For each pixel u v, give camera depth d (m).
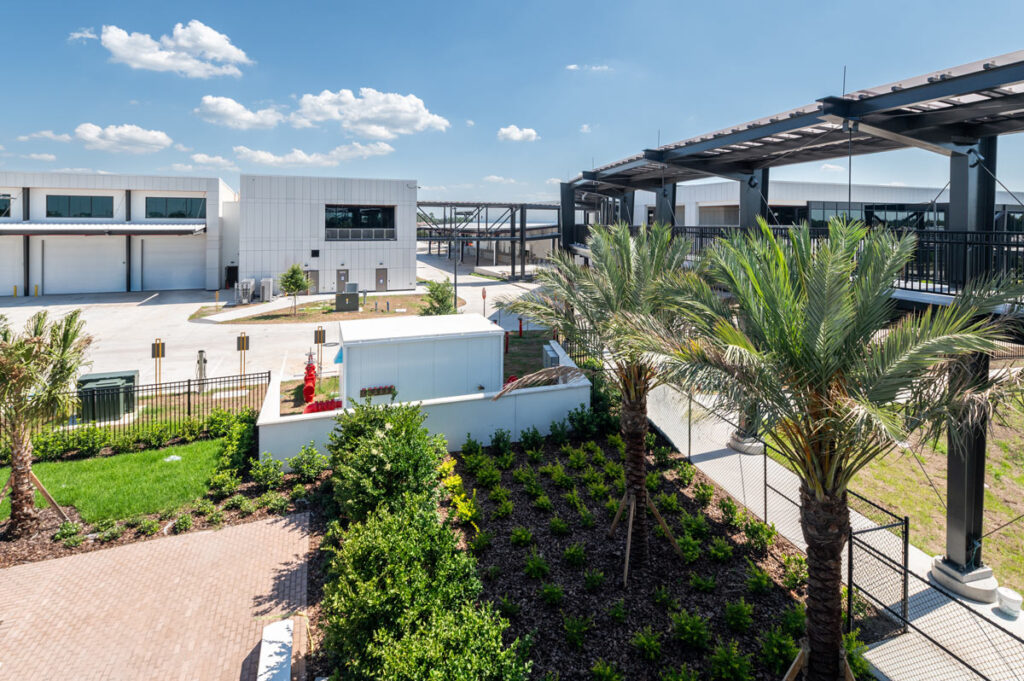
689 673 7.27
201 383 17.47
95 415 16.25
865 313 6.39
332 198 45.47
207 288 46.91
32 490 10.55
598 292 10.14
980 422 6.78
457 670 5.35
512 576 9.31
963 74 8.39
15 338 10.48
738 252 7.14
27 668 7.23
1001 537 11.07
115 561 9.65
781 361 6.31
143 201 45.28
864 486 13.03
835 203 33.81
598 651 7.68
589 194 39.44
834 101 10.21
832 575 6.66
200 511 11.20
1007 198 31.53
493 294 44.22
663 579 9.30
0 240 42.53
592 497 12.01
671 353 6.46
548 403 15.44
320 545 10.11
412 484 9.51
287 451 13.37
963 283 9.08
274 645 7.03
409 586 6.44
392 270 47.94
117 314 34.84
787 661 7.29
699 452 14.65
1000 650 7.71
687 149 16.59
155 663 7.36
